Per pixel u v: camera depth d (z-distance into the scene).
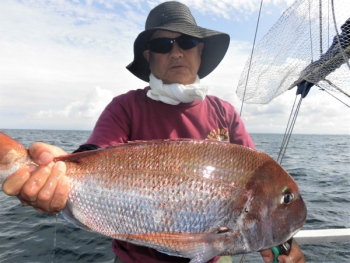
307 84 0.95
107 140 0.67
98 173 0.55
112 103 0.78
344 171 4.62
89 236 1.76
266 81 1.00
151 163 0.55
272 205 0.54
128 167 0.55
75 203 0.55
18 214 2.17
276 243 0.55
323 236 0.98
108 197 0.54
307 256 1.32
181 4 0.84
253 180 0.54
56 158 0.56
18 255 1.54
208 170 0.54
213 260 0.72
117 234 0.54
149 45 0.81
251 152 0.57
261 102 1.08
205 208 0.53
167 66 0.77
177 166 0.54
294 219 0.55
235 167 0.55
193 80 0.82
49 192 0.49
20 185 0.49
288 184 0.56
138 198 0.53
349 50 0.75
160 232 0.53
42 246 1.63
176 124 0.76
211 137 0.77
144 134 0.74
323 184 3.49
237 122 0.83
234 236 0.53
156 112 0.76
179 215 0.53
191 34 0.75
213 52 0.92
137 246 0.69
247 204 0.53
